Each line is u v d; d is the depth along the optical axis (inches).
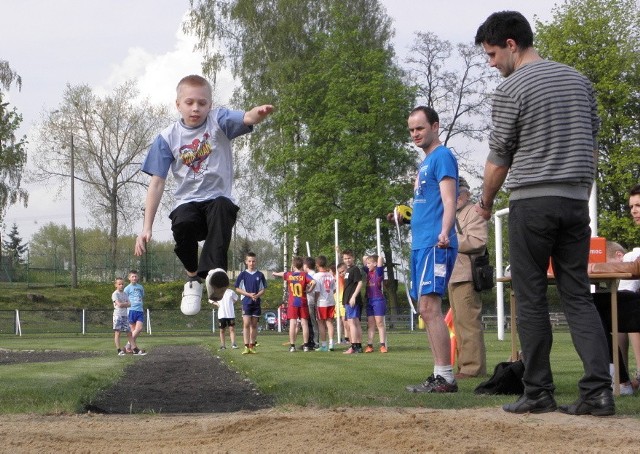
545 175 199.8
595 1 1603.1
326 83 1652.3
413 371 372.2
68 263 2383.1
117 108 2330.2
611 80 1563.7
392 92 1628.9
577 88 202.4
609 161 1589.6
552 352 529.7
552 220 200.7
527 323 205.8
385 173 1679.4
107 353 736.3
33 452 158.2
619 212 1595.7
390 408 215.9
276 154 1630.2
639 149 1552.7
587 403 199.6
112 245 2383.1
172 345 926.4
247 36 1620.3
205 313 1643.7
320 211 1660.9
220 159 226.4
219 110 227.5
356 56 1644.9
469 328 337.7
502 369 253.8
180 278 2380.7
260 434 169.3
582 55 1599.4
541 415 200.5
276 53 1616.6
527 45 209.6
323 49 1624.0
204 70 1608.0
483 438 161.3
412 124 276.7
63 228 3533.5
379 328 607.5
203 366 501.4
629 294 258.8
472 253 335.0
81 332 1572.3
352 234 1672.0
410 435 162.7
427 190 273.0
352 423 175.9
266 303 1947.6
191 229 223.3
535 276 205.0
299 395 252.1
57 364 506.0
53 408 236.1
